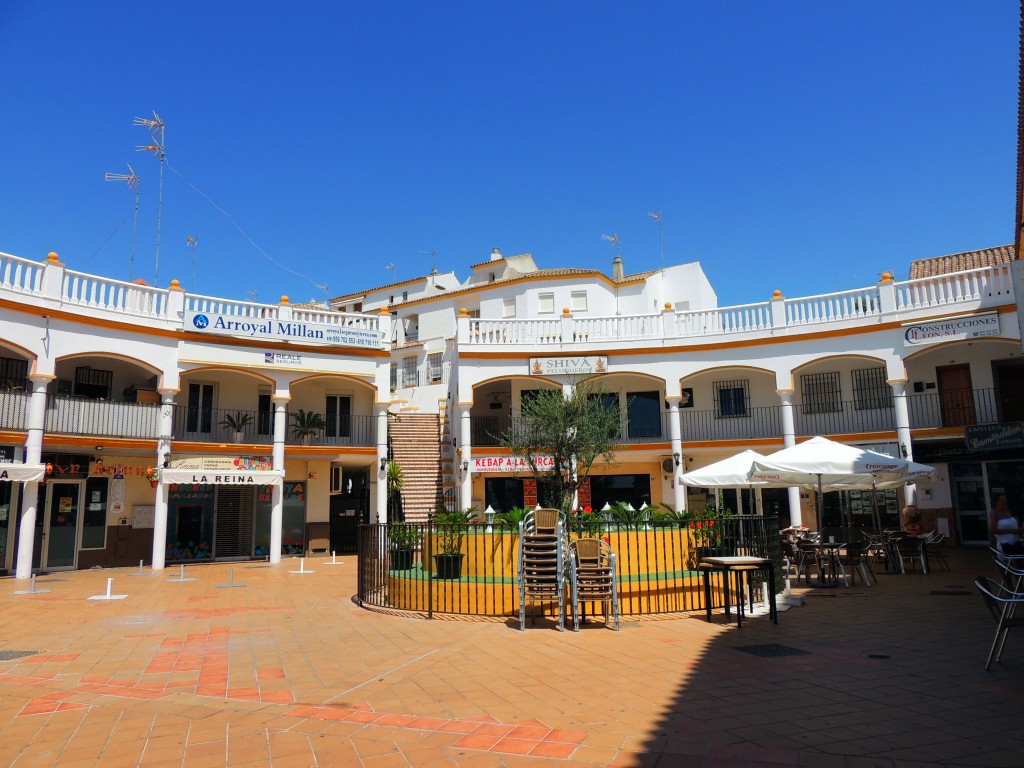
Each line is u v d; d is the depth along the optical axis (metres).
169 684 6.95
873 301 22.03
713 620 10.03
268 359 22.36
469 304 40.75
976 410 22.22
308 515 24.97
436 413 31.67
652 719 5.50
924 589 12.68
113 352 19.56
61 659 8.25
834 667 7.08
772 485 15.88
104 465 20.73
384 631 9.66
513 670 7.26
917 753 4.63
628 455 25.38
